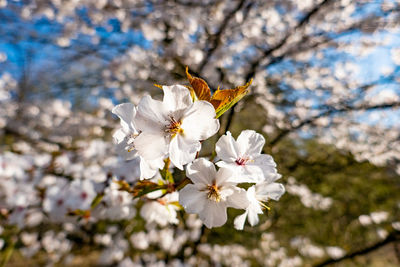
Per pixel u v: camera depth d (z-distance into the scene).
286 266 6.20
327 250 6.15
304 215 6.63
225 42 5.70
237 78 5.82
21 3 5.67
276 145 6.16
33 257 5.01
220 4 5.53
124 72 6.35
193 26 5.34
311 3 5.40
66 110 6.21
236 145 1.16
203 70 5.74
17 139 6.07
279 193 1.26
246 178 1.08
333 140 6.64
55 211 2.48
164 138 1.07
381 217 6.14
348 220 6.65
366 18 5.57
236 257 5.89
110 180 2.11
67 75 7.32
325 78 6.26
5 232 3.73
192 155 1.03
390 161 6.28
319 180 6.50
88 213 2.07
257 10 5.70
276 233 6.59
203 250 5.52
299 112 6.05
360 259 6.30
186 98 1.06
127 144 1.14
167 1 5.66
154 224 2.77
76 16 6.02
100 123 6.18
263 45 5.83
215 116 1.10
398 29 5.46
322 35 5.75
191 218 4.86
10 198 2.90
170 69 5.67
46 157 3.46
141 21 5.99
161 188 1.23
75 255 5.36
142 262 5.07
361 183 6.77
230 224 5.38
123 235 4.96
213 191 1.11
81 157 3.62
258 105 6.36
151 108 1.06
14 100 6.98
